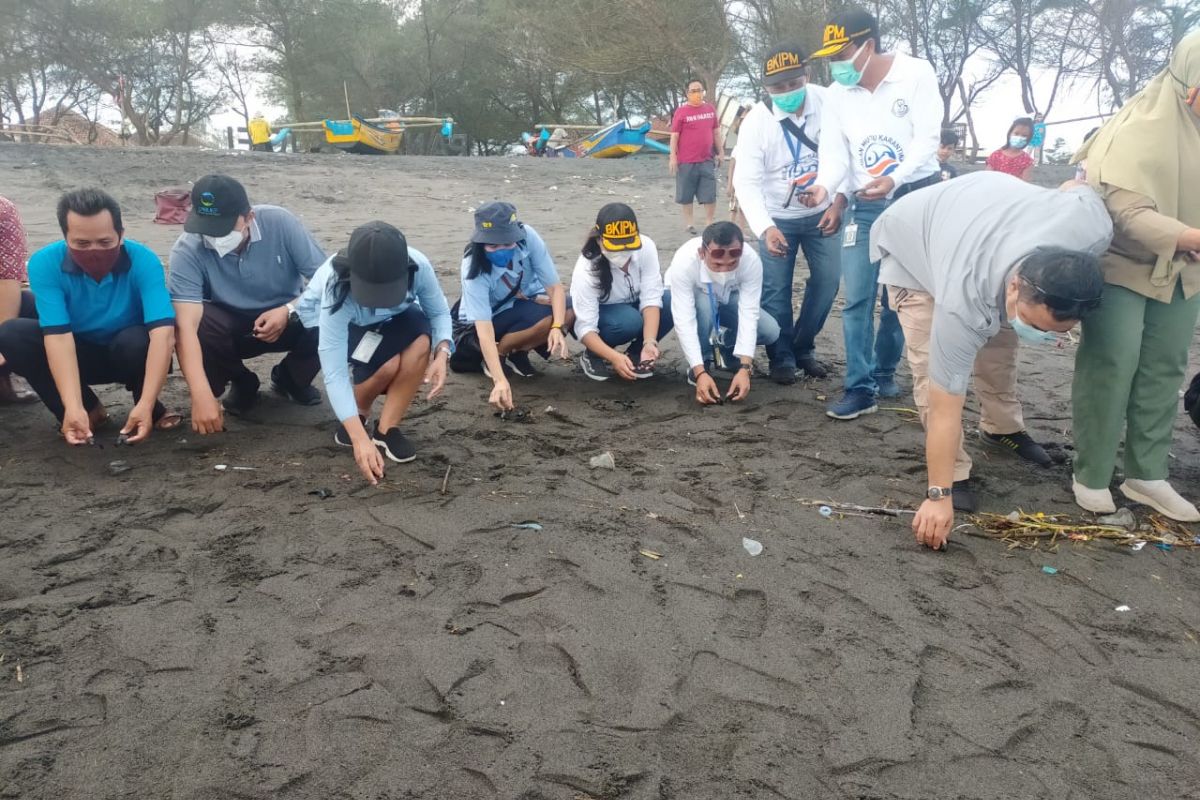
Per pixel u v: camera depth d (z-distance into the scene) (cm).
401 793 227
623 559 336
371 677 266
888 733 257
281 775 230
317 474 395
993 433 451
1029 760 252
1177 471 438
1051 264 294
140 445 417
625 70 2923
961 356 323
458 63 3800
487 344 454
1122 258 357
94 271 386
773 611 310
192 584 309
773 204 516
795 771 241
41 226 913
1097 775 248
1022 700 275
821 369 560
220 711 250
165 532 341
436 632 288
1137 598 330
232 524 349
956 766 247
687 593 318
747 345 500
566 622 297
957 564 347
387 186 1389
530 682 268
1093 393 375
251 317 440
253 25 3631
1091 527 375
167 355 398
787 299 540
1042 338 310
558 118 3903
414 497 377
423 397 500
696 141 1055
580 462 421
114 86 3522
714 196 1083
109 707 250
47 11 3231
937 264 339
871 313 478
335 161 1662
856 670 282
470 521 358
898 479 416
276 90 4075
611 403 503
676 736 251
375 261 344
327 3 3684
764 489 401
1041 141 1919
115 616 289
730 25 2880
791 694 270
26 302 434
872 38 457
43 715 246
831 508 384
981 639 302
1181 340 370
